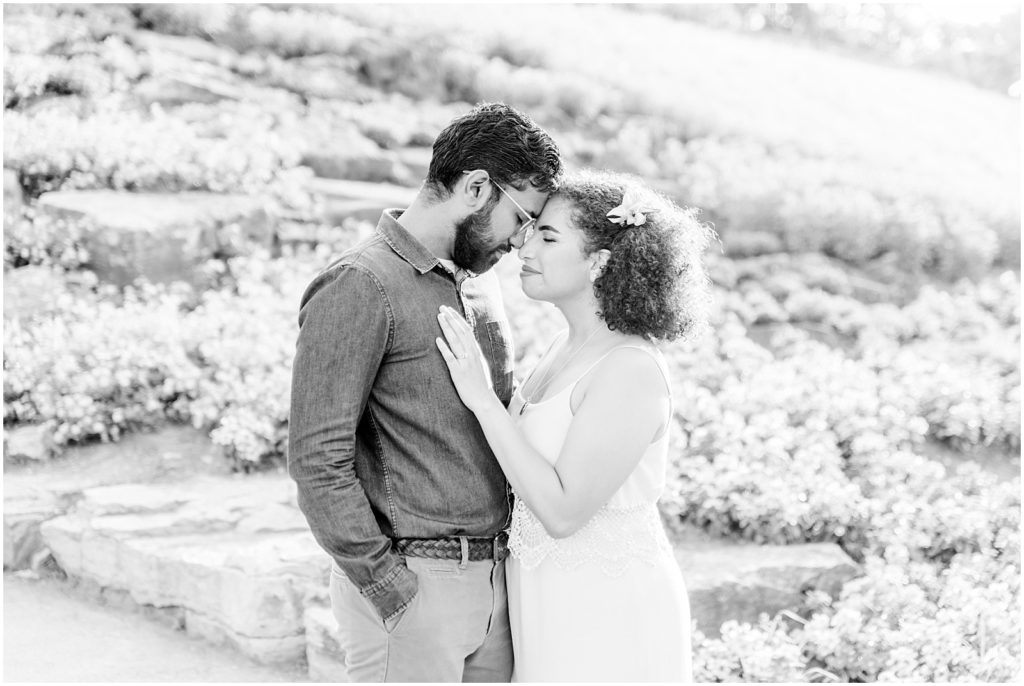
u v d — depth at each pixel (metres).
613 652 2.20
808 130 10.43
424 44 9.08
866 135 10.89
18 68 6.35
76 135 5.93
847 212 7.73
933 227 7.96
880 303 7.30
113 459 4.51
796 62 14.94
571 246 2.22
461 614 2.15
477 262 2.25
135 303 5.16
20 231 5.46
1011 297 7.46
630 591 2.21
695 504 4.29
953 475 5.14
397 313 2.07
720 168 8.20
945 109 13.64
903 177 9.11
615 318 2.19
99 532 3.84
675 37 14.44
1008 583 3.96
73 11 7.38
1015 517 4.47
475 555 2.20
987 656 3.45
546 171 2.17
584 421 2.13
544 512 2.09
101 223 5.37
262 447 4.42
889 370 5.93
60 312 5.11
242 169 6.16
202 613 3.60
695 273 2.27
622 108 9.48
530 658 2.26
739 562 3.91
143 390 4.78
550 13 13.12
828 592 3.89
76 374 4.72
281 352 4.93
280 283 5.64
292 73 7.84
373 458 2.15
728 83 11.79
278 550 3.67
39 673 3.23
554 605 2.21
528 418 2.26
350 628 2.20
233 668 3.39
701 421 4.69
